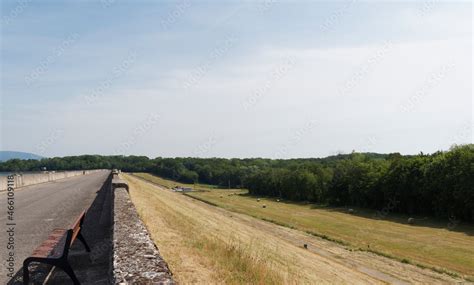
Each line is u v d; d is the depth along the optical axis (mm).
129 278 4527
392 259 25156
